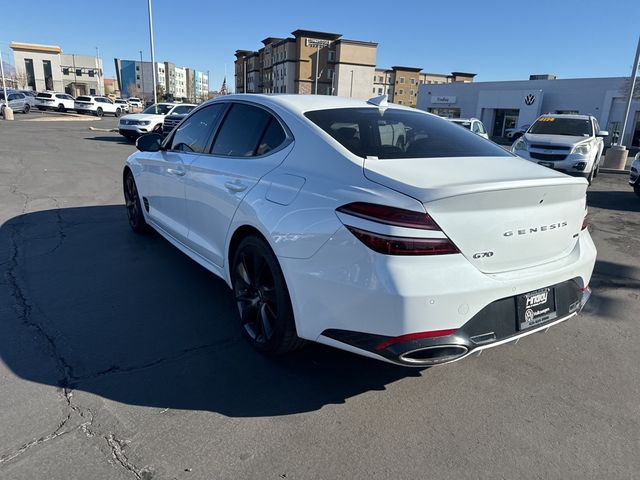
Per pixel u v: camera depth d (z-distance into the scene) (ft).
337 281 7.89
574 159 35.65
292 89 262.88
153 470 7.01
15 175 31.86
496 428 8.28
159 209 15.74
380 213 7.45
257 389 9.12
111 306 12.33
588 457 7.65
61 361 9.71
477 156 9.78
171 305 12.52
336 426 8.18
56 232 18.78
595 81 115.24
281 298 9.16
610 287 15.49
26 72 312.71
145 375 9.37
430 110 157.38
